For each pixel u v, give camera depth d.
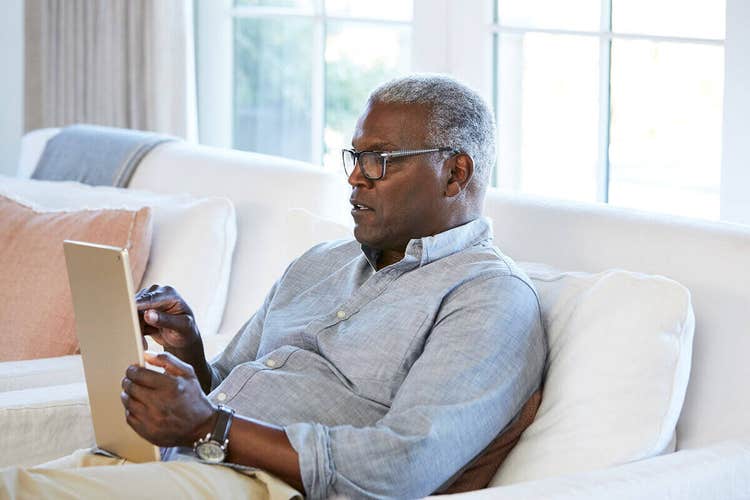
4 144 4.55
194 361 2.13
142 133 3.28
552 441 1.84
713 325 1.95
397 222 1.98
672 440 1.88
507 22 3.21
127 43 3.96
